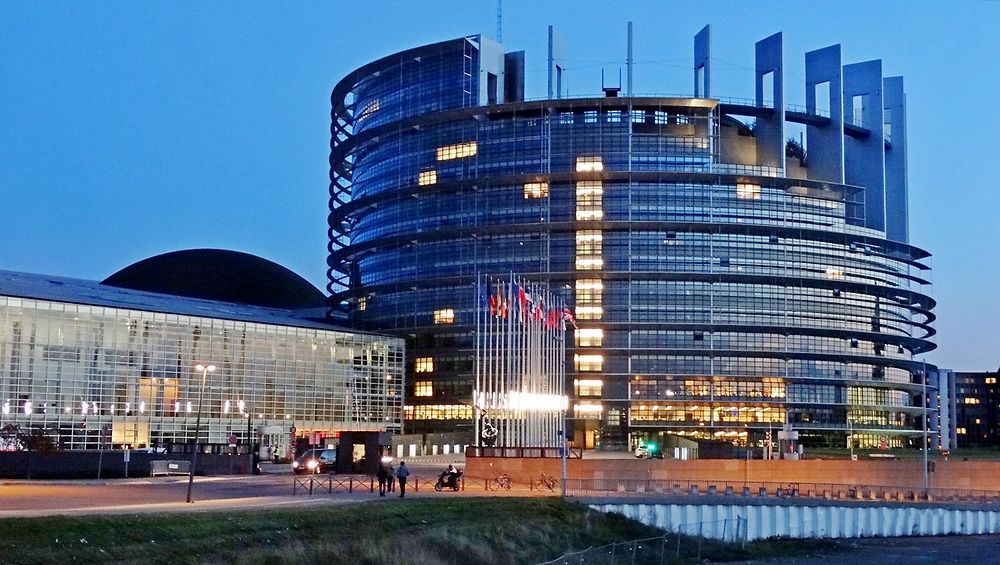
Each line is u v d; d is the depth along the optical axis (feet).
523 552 226.79
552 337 421.18
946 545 301.63
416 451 561.02
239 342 536.01
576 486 318.86
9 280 514.27
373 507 221.46
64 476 327.06
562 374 418.51
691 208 650.02
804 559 271.69
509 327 379.35
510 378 367.66
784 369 654.53
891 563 267.59
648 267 644.69
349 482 286.87
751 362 651.25
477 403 367.04
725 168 654.12
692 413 642.63
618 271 640.58
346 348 594.24
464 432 611.88
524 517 249.34
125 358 486.38
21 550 148.97
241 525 186.19
